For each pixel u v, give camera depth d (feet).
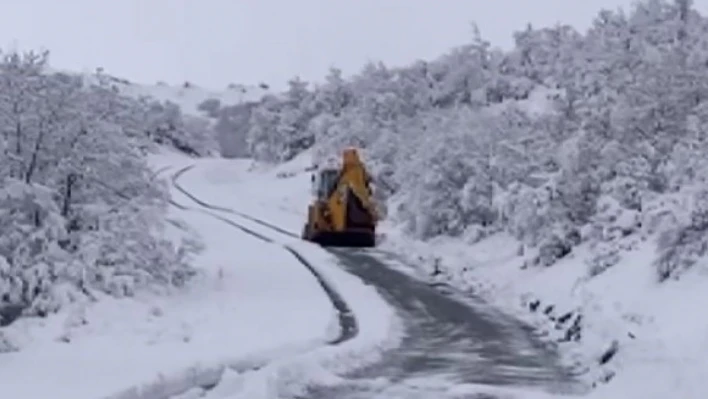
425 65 295.69
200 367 67.26
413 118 248.73
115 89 120.47
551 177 135.54
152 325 88.58
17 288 92.94
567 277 117.70
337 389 65.51
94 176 112.27
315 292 114.73
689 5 241.76
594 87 163.32
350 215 162.09
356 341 84.23
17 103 108.78
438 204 170.40
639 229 117.50
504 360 79.30
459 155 171.94
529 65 284.82
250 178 309.63
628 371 66.69
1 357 72.08
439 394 64.28
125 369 65.92
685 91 132.57
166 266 110.73
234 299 107.86
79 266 99.09
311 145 320.29
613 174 130.72
